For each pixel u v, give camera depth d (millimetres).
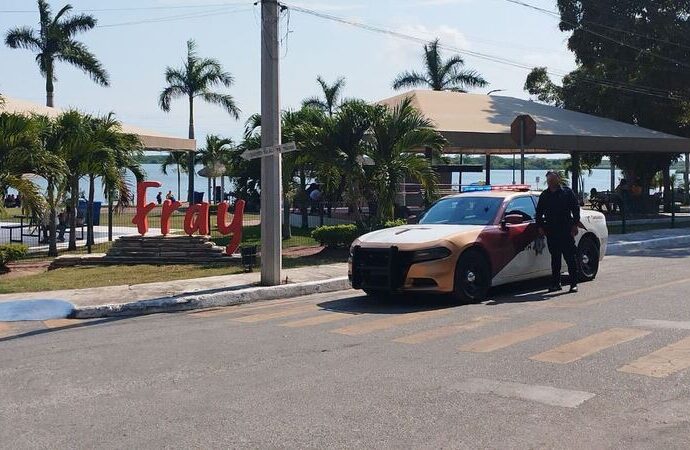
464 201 11945
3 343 9094
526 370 6832
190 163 38750
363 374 6867
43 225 20562
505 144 23297
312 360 7473
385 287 10461
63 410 6090
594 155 38406
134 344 8625
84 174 19172
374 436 5238
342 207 27312
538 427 5320
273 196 12570
